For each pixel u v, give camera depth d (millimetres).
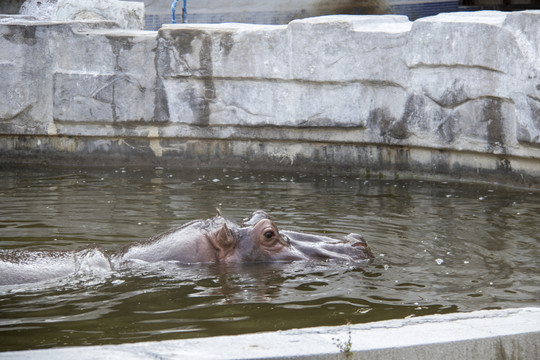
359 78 15391
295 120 16141
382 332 4582
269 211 11383
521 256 8516
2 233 9617
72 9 20266
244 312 6227
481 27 13641
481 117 14078
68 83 17219
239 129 16766
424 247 8945
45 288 6844
